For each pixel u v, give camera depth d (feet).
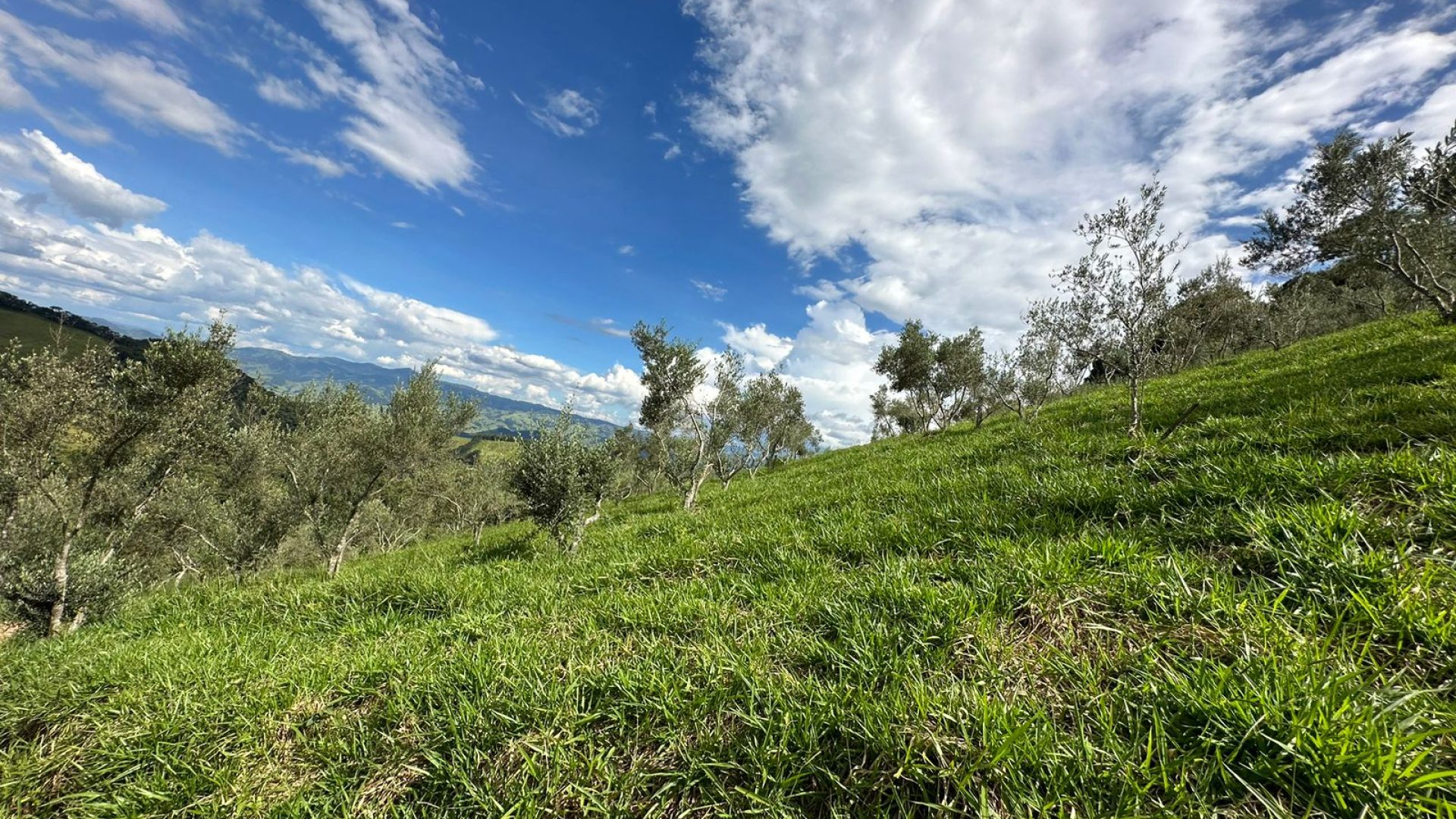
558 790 10.18
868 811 8.68
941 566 16.25
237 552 53.42
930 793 8.68
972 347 74.13
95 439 36.06
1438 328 36.35
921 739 9.09
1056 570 13.78
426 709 13.34
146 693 16.38
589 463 39.75
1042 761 8.08
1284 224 47.29
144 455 42.09
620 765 10.82
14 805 12.73
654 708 11.81
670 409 54.13
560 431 38.88
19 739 15.72
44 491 34.60
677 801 9.86
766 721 10.47
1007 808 7.97
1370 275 70.49
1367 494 13.47
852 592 15.39
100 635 27.20
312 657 17.70
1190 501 16.39
